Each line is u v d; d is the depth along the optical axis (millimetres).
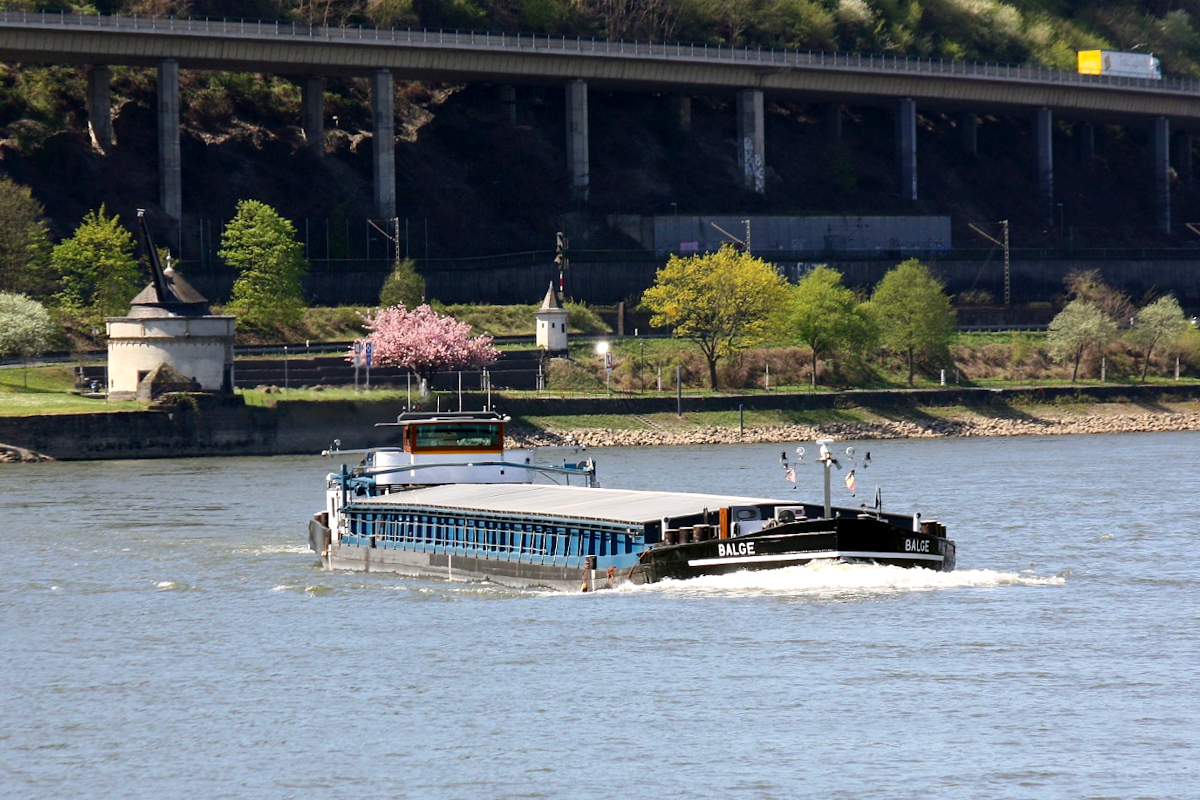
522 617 196375
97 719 156500
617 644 179750
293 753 144125
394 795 132625
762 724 149125
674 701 157000
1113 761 137500
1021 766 136500
